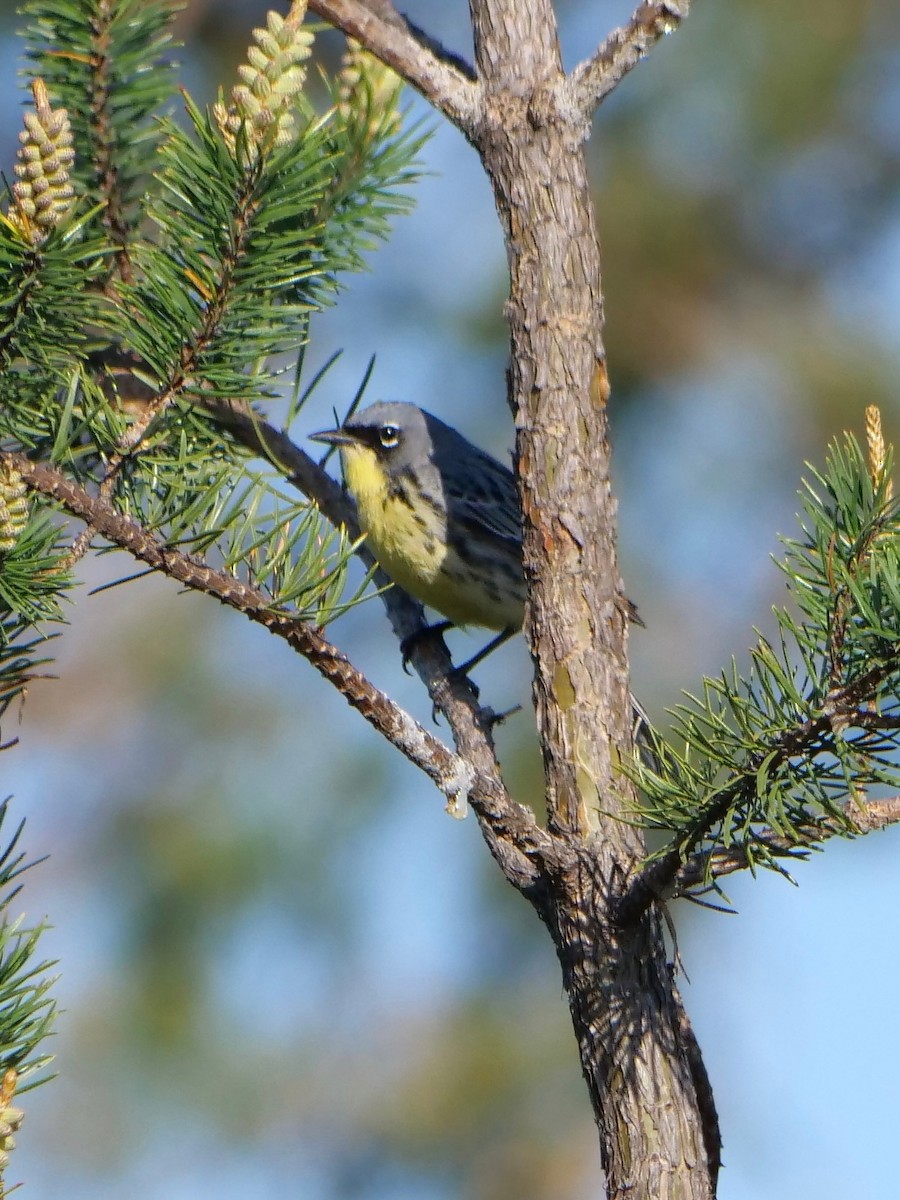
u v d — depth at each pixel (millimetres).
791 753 4895
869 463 4949
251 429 7754
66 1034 13008
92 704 13930
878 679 4715
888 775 4758
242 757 13836
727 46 14539
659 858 5121
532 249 5660
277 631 5328
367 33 5750
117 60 6664
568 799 5512
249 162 5496
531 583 5684
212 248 5641
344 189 6551
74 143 6703
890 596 4617
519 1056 12852
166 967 13211
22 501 5117
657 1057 5395
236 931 13383
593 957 5434
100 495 5410
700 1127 5441
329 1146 12984
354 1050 13242
